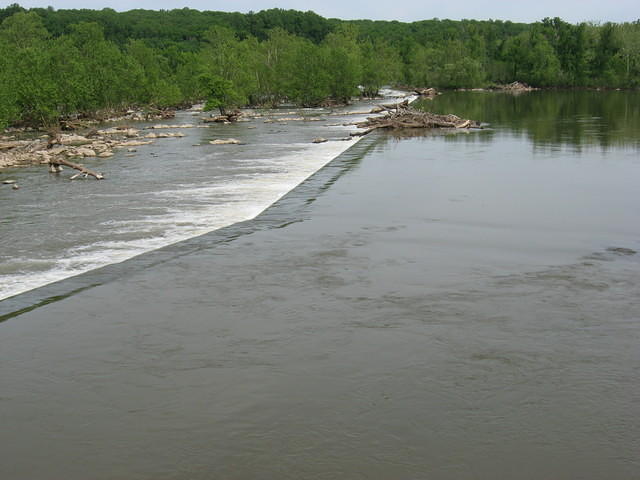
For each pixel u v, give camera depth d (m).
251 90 99.81
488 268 12.77
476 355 8.77
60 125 65.38
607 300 10.84
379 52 164.62
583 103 86.25
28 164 34.22
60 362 8.84
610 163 28.00
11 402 7.77
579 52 152.25
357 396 7.72
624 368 8.32
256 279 12.26
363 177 25.00
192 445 6.79
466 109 76.12
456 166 27.73
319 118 69.56
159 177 26.89
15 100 60.94
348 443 6.76
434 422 7.11
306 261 13.42
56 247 15.27
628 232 15.66
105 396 7.86
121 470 6.40
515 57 160.38
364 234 15.70
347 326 9.87
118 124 70.94
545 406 7.41
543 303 10.73
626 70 147.00
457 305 10.70
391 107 79.12
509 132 44.62
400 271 12.63
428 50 166.12
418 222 16.95
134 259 13.85
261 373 8.36
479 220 17.12
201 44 199.88
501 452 6.55
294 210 18.81
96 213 19.36
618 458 6.42
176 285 11.99
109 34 197.25
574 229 16.03
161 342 9.41
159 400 7.73
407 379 8.12
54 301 11.26
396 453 6.57
